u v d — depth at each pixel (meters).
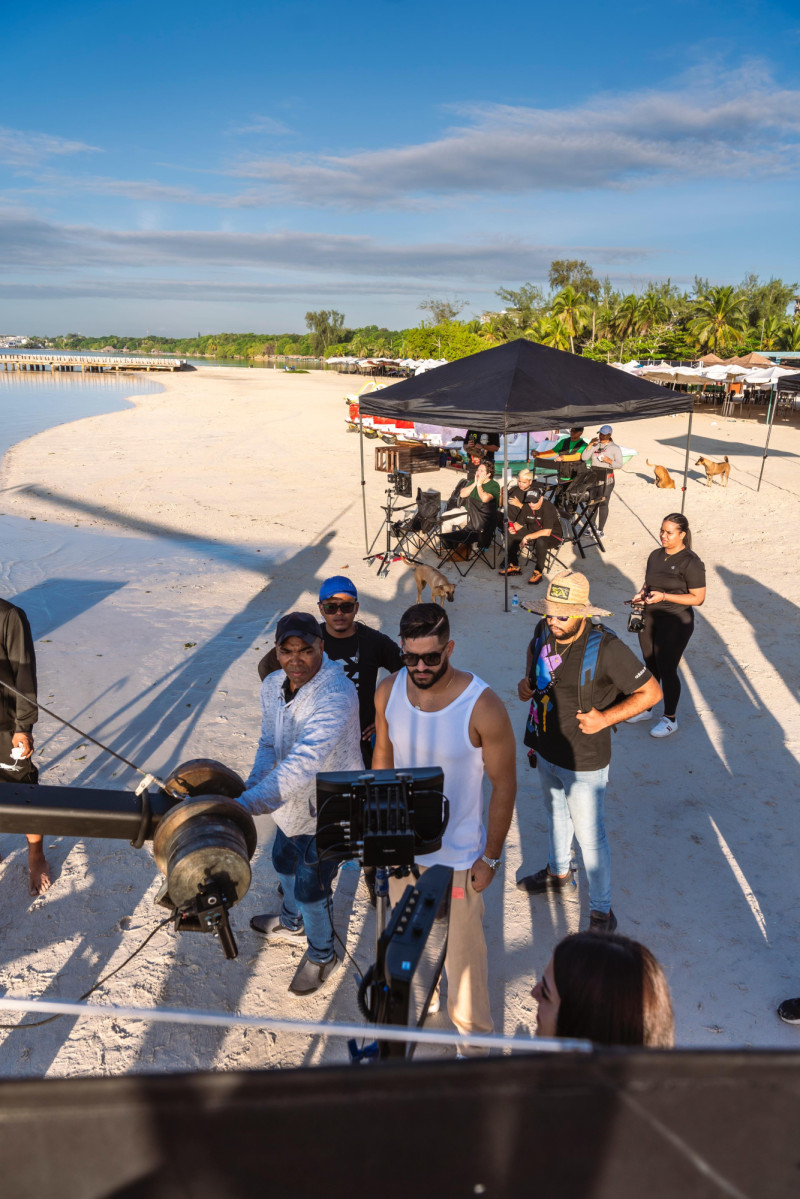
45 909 3.96
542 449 16.81
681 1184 0.60
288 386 62.59
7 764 3.89
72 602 9.09
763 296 75.62
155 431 28.02
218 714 6.22
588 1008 1.38
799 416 34.62
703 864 4.30
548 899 4.03
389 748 2.84
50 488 16.56
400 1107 0.57
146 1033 3.20
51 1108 0.56
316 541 12.18
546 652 3.48
